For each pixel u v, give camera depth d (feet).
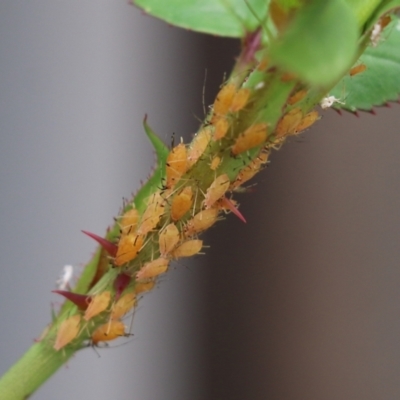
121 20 0.95
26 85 0.89
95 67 0.94
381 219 0.96
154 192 0.53
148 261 0.52
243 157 0.51
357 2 0.49
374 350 0.96
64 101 0.92
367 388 0.96
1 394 0.52
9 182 0.89
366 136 0.96
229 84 0.51
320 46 0.47
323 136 0.97
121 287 0.52
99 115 0.95
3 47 0.86
